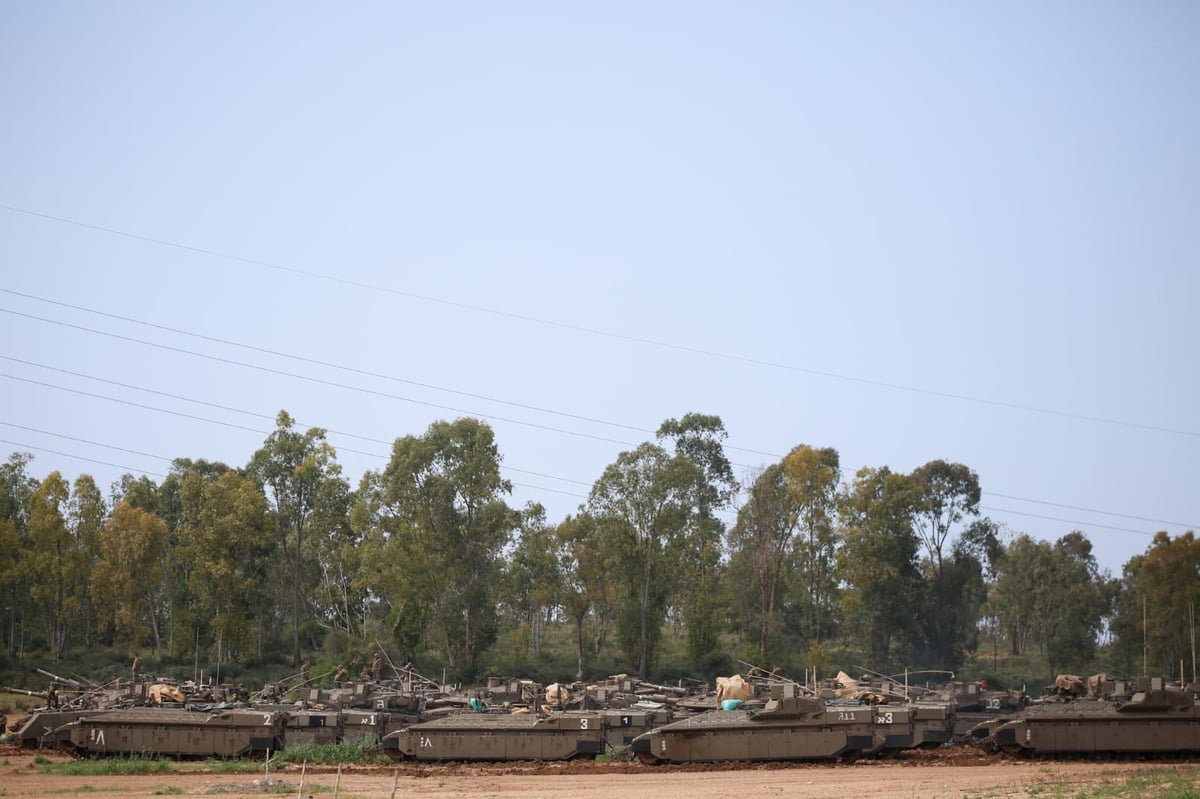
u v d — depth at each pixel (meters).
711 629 109.19
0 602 108.19
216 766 58.03
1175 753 56.97
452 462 108.75
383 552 107.94
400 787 48.78
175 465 146.25
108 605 111.25
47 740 67.25
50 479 110.56
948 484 131.62
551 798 44.62
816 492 114.94
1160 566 113.06
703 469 141.62
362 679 86.75
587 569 110.69
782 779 49.88
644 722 63.16
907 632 114.88
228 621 109.06
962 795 42.66
